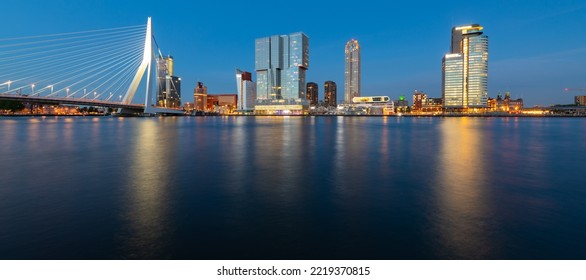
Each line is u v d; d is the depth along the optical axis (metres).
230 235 9.46
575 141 43.19
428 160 24.20
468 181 16.59
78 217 10.77
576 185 15.70
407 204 12.39
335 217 10.92
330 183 16.00
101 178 17.02
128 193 13.90
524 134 59.09
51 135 50.38
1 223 10.21
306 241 9.09
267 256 8.30
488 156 26.77
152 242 8.97
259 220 10.61
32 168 20.08
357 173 18.70
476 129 79.19
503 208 11.90
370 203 12.52
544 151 30.84
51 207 11.83
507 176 17.94
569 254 8.39
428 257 8.23
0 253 8.31
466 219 10.73
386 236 9.39
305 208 11.88
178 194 13.75
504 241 9.07
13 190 14.35
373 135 54.22
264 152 28.84
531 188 15.02
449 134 58.09
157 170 19.47
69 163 22.12
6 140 40.91
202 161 23.17
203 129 72.44
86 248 8.61
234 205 12.22
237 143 37.69
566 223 10.36
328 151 29.75
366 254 8.40
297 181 16.45
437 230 9.82
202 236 9.38
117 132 58.84
